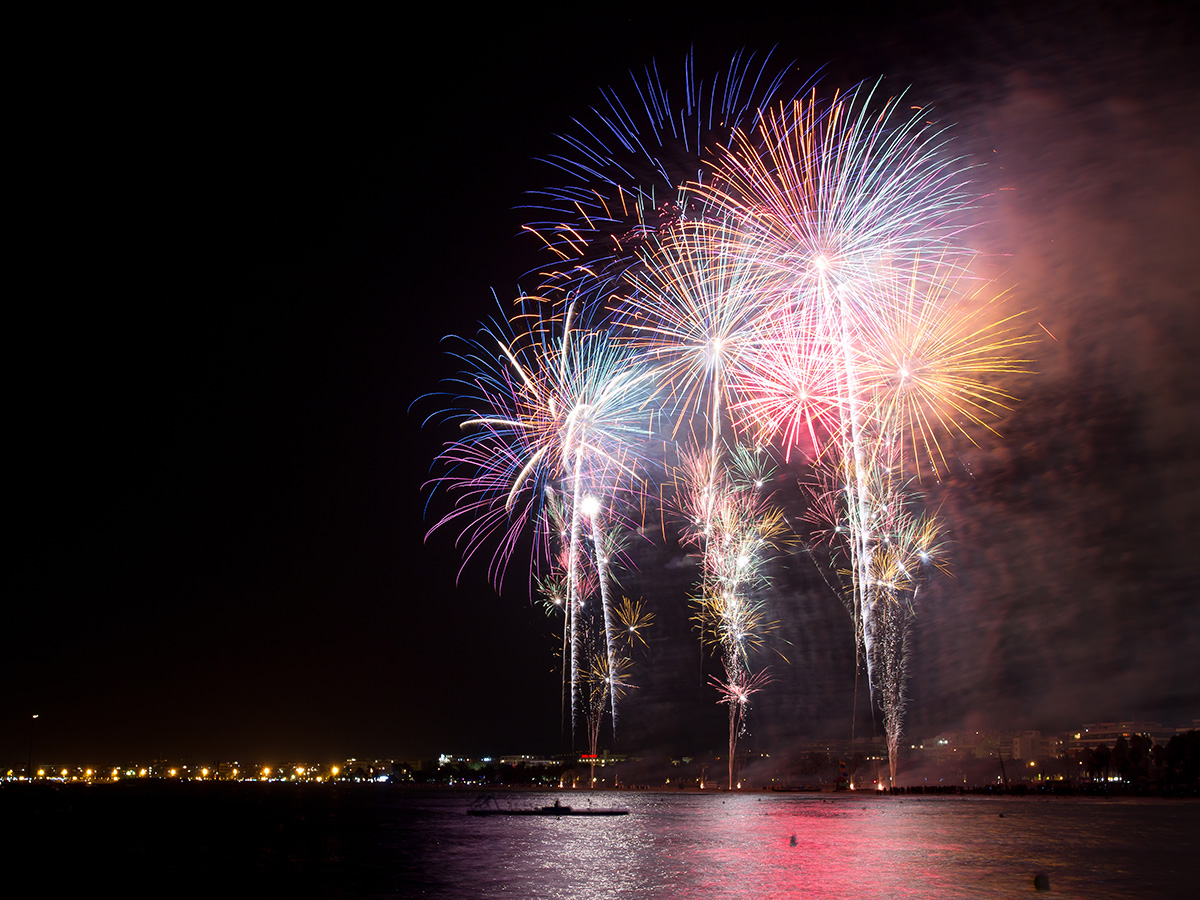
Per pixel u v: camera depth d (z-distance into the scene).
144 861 55.56
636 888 40.47
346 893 40.50
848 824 80.00
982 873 44.41
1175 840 62.03
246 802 165.00
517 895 39.03
